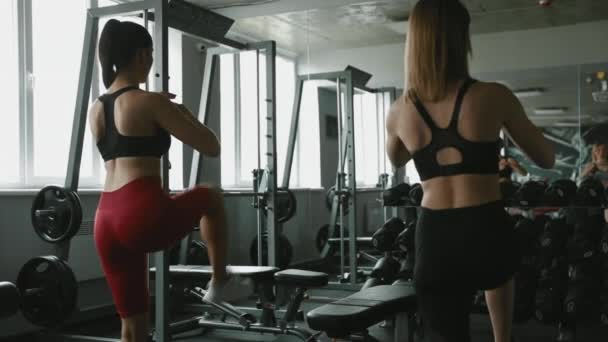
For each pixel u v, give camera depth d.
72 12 4.06
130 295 1.57
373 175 6.47
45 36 3.87
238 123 5.74
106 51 1.63
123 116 1.56
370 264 6.48
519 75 5.83
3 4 3.61
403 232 3.62
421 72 1.27
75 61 4.07
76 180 3.13
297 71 6.63
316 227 6.56
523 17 5.50
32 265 2.91
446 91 1.27
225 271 1.61
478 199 1.24
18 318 3.36
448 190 1.27
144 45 1.65
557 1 5.06
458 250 1.23
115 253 1.56
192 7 3.39
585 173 5.25
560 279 3.11
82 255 3.84
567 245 3.36
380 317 1.99
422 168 1.30
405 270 3.53
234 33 5.79
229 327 3.37
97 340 3.11
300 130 6.59
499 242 1.22
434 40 1.26
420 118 1.29
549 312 2.97
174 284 3.42
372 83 6.39
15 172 3.64
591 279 3.02
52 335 3.27
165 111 1.55
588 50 5.62
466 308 1.28
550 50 5.73
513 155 5.04
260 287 3.27
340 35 6.04
